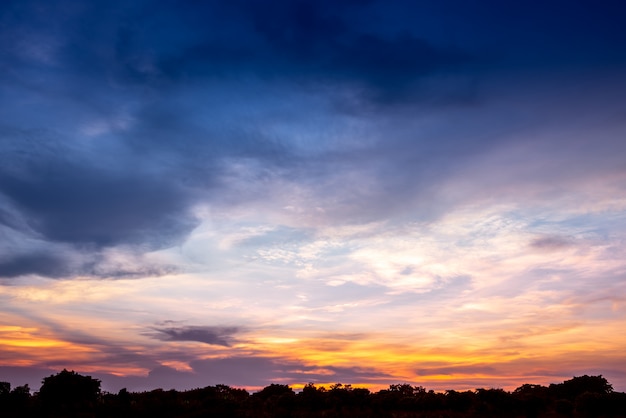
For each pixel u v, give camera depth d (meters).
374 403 40.66
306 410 38.91
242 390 46.62
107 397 39.25
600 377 45.53
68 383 38.09
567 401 37.69
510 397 38.72
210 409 35.16
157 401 36.78
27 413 34.41
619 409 36.38
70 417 33.50
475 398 39.91
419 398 41.44
